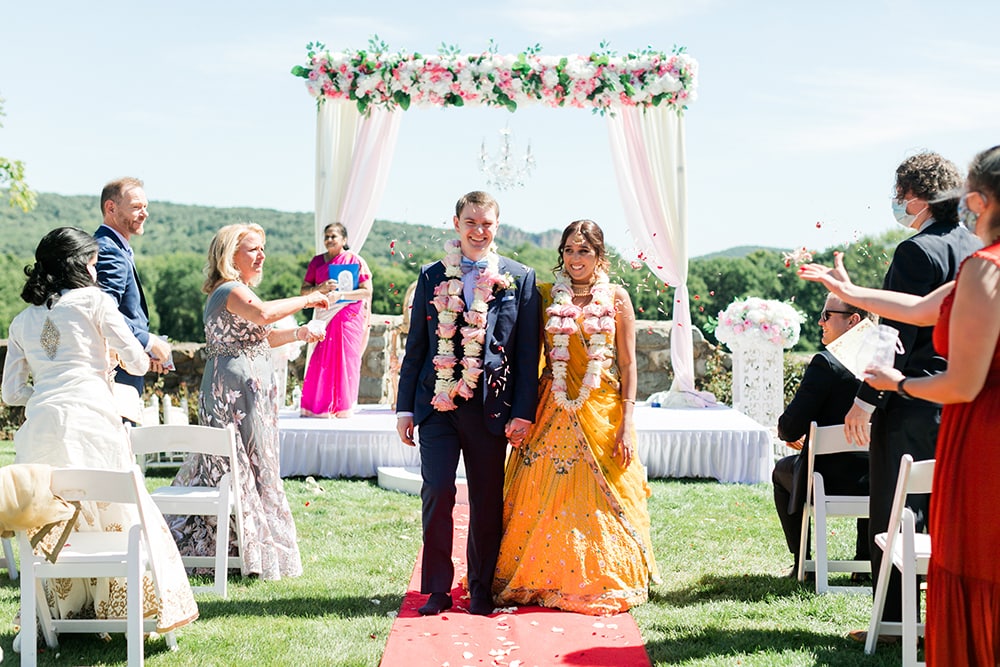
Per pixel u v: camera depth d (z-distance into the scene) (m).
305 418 8.91
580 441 4.74
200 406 5.22
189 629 4.32
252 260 5.27
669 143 9.26
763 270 22.84
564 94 8.60
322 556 5.66
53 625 4.04
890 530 3.73
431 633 4.22
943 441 2.97
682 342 9.66
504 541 4.81
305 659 3.94
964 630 2.90
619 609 4.52
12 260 32.22
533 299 4.73
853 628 4.31
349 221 9.21
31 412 4.04
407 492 7.64
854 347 4.07
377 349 10.88
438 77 8.53
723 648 4.04
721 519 6.65
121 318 4.16
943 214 3.93
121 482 3.72
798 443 5.14
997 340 2.79
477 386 4.58
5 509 3.64
